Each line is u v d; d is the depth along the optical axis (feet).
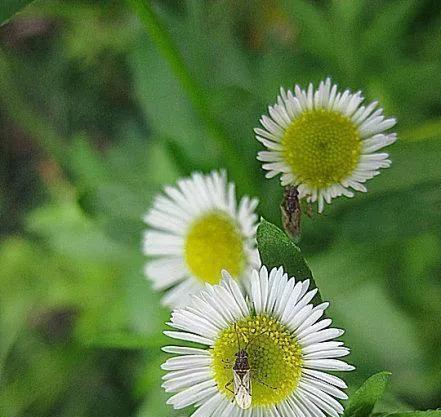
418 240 0.25
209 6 0.32
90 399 0.35
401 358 0.24
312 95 0.18
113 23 0.34
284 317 0.16
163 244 0.23
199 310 0.16
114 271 0.34
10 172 0.39
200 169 0.26
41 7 0.28
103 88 0.37
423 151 0.21
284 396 0.16
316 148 0.17
